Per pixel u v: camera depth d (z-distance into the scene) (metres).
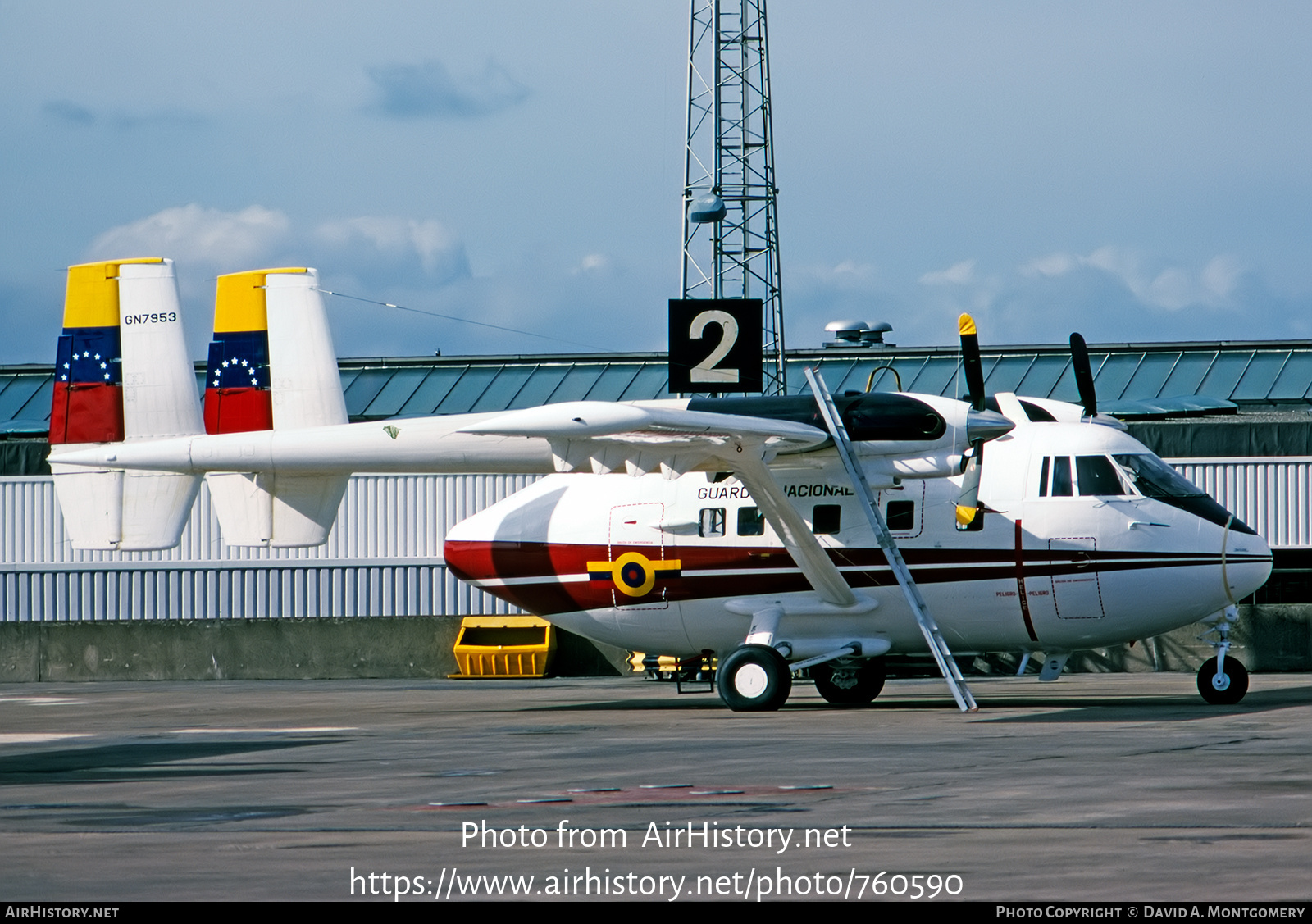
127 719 72.00
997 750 47.38
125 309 81.88
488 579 75.50
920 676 102.62
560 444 60.84
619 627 74.00
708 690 83.38
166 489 80.00
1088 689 85.44
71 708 82.06
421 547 119.69
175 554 121.50
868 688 73.19
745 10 148.12
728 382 138.25
